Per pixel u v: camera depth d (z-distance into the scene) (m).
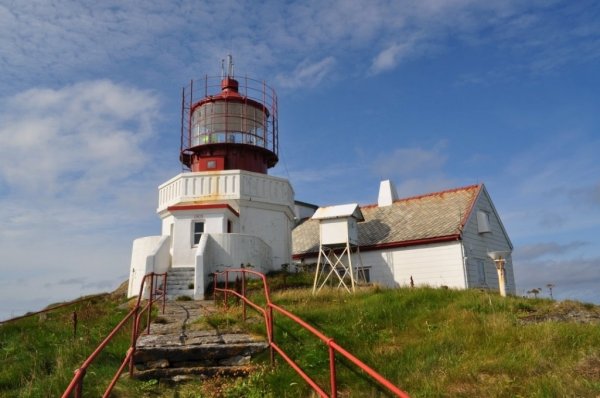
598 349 8.68
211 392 8.07
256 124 27.39
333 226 21.61
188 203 24.34
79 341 10.95
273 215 25.83
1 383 8.77
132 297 20.30
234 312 12.24
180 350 9.09
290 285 20.83
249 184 24.98
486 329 10.16
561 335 9.48
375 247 26.23
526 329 9.93
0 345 11.66
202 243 20.16
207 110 26.73
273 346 8.70
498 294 14.96
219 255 20.95
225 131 26.33
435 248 24.94
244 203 24.70
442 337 9.93
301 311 11.88
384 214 28.92
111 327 12.59
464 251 24.44
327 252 26.64
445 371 8.28
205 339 9.77
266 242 25.19
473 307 12.16
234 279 20.81
